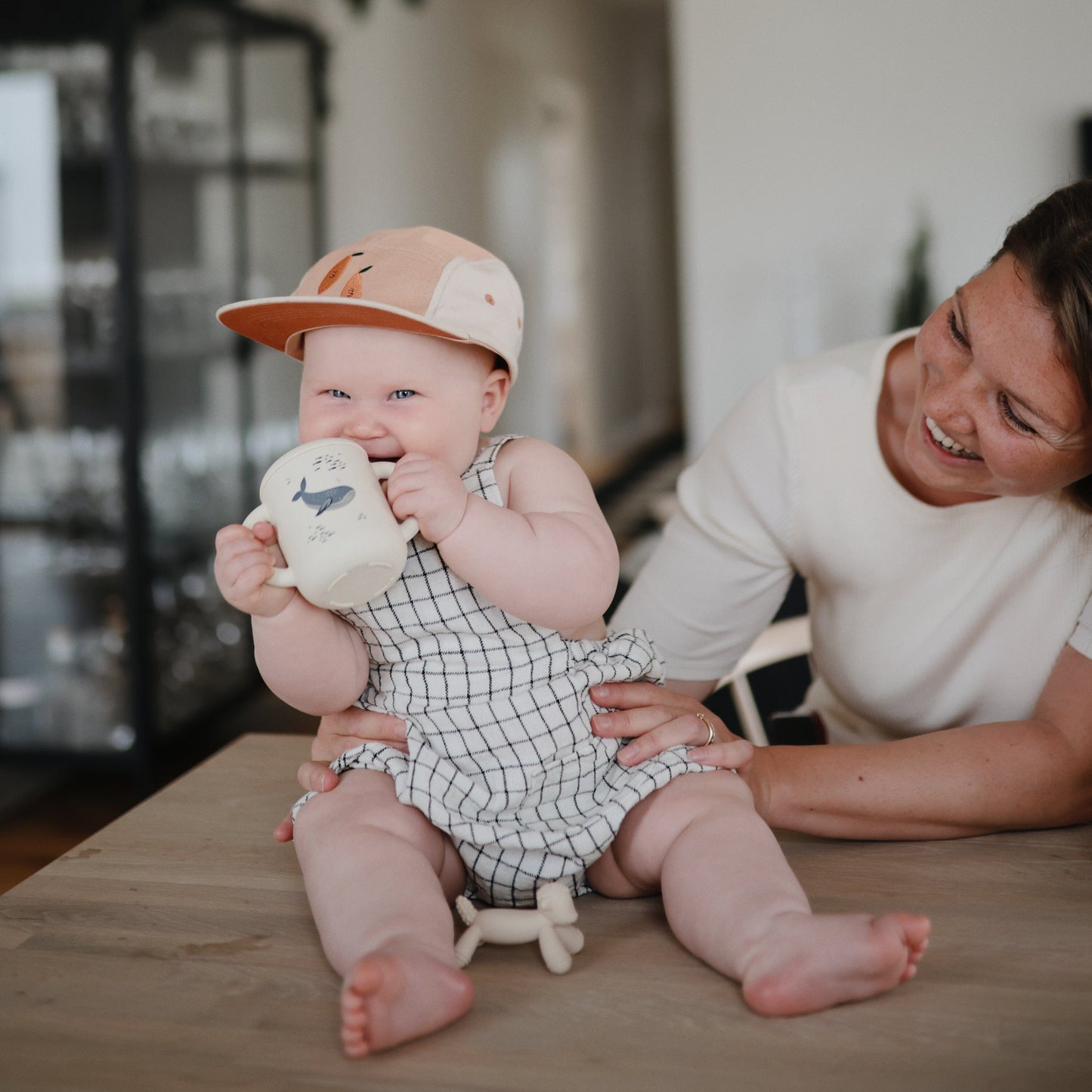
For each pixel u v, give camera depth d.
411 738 0.85
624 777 0.86
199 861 0.96
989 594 1.10
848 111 3.74
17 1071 0.65
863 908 0.84
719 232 3.89
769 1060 0.65
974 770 0.97
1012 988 0.72
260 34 3.64
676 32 3.85
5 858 2.63
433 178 5.01
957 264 3.73
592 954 0.78
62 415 2.98
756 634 1.32
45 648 3.08
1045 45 3.57
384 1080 0.64
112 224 2.86
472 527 0.77
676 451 8.45
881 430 1.13
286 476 0.77
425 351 0.82
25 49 2.86
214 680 3.42
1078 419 0.83
